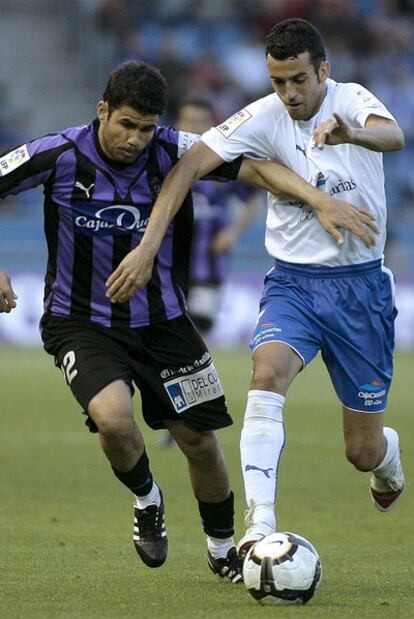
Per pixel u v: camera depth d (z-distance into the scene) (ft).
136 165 59.21
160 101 55.83
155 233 57.88
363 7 310.86
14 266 238.89
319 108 63.05
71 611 50.19
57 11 318.45
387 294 64.90
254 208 128.47
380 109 61.67
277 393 59.67
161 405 60.95
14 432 127.34
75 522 76.64
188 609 50.93
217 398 60.18
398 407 152.46
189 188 60.64
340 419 142.20
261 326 62.95
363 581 58.39
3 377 189.67
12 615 49.19
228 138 62.39
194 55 301.02
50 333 60.80
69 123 302.45
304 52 59.93
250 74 296.92
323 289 63.57
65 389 173.78
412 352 234.99
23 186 59.26
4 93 300.20
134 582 57.88
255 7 312.09
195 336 60.64
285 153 63.52
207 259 127.03
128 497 87.51
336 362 64.80
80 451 112.98
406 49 304.50
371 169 63.41
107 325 59.62
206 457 59.41
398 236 247.70
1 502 84.23
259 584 51.72
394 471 70.13
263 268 237.66
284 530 75.15
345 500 87.35
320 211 60.80
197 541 71.61
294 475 99.96
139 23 311.27
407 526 76.69
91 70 309.22
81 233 59.72
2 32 314.14
